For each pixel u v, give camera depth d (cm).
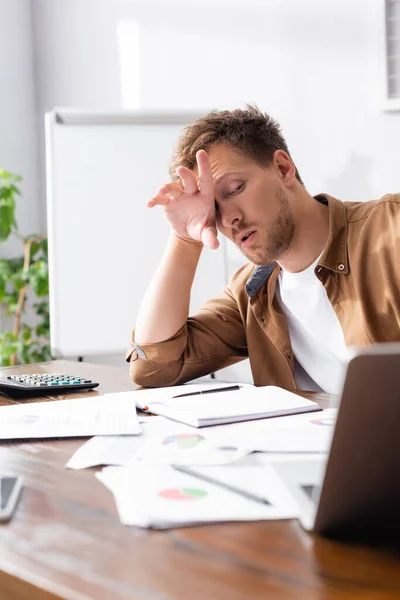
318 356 150
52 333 286
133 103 338
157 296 144
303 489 63
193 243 142
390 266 131
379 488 54
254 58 296
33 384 131
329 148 275
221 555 52
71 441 90
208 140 134
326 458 53
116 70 344
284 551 53
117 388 140
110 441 88
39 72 373
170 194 135
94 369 168
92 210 287
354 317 136
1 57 361
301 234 140
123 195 288
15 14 367
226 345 155
